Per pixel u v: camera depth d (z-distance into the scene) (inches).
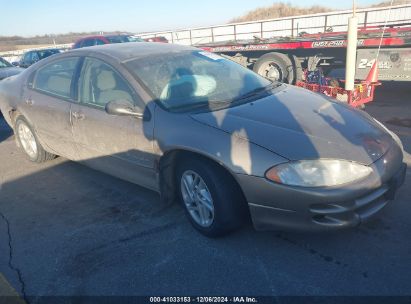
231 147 107.1
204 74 146.5
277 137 106.9
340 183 99.8
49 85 173.0
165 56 149.7
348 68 225.1
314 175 99.5
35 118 180.1
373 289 95.3
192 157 116.6
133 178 142.3
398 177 112.8
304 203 99.7
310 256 109.1
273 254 111.4
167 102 128.5
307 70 340.5
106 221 138.3
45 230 136.2
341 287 96.8
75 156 169.0
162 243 121.6
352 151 104.5
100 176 179.0
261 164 102.9
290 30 639.1
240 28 730.8
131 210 144.6
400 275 99.2
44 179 181.3
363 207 105.0
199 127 115.1
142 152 130.8
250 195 105.6
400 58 289.4
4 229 139.3
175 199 137.7
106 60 145.9
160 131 122.7
